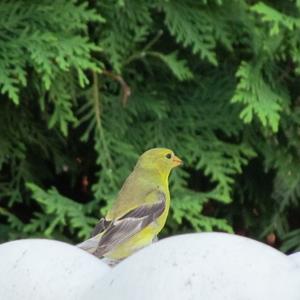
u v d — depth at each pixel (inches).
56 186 452.8
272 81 426.6
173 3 428.1
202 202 422.9
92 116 437.4
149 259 197.0
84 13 404.2
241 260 192.7
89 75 429.4
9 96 383.6
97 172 430.3
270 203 454.6
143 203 381.7
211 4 433.7
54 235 419.8
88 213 419.2
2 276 212.4
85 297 204.1
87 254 220.5
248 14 429.7
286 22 407.2
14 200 434.0
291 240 449.7
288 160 439.2
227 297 187.0
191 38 424.5
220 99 444.5
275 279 190.1
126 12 427.2
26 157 440.1
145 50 433.4
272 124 409.7
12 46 395.5
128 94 427.2
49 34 394.6
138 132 439.8
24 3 407.2
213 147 437.7
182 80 437.7
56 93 409.4
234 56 443.8
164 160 392.2
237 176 454.0
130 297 193.0
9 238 423.2
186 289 188.9
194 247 196.4
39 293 208.1
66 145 442.6
